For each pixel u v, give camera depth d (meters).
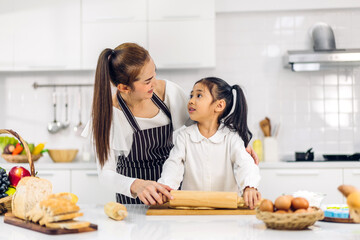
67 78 4.00
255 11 3.85
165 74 3.87
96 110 1.63
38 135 3.99
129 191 1.59
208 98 1.83
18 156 3.49
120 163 2.08
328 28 3.69
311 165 3.31
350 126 3.82
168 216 1.43
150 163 2.04
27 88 4.01
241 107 1.90
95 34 3.64
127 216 1.44
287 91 3.85
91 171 3.43
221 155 1.82
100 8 3.64
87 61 3.65
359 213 0.99
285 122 3.84
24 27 3.69
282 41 3.87
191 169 1.83
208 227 1.22
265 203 1.20
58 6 3.67
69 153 3.68
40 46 3.68
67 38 3.66
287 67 3.79
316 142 3.83
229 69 3.88
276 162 3.38
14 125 4.01
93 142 1.71
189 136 1.85
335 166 3.30
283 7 3.80
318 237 1.07
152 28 3.60
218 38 3.89
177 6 3.59
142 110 1.91
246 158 1.73
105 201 3.42
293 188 3.32
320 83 3.84
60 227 1.14
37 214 1.19
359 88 3.81
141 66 1.63
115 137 1.86
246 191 1.55
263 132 3.80
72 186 3.44
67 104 3.97
